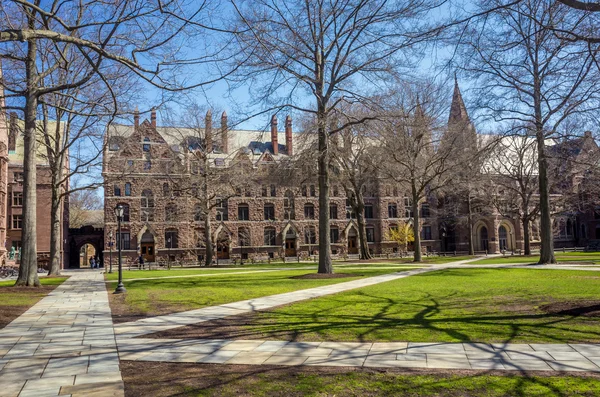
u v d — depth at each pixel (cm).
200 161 4684
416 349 806
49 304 1608
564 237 7956
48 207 5866
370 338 901
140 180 6141
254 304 1451
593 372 651
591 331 908
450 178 4153
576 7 931
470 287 1753
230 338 946
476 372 662
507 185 4878
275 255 6712
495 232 7106
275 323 1096
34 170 2356
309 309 1302
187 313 1309
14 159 6022
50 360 798
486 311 1171
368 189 5434
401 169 4234
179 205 5194
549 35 1227
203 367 736
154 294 1850
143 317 1266
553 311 1137
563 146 2356
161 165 4978
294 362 750
